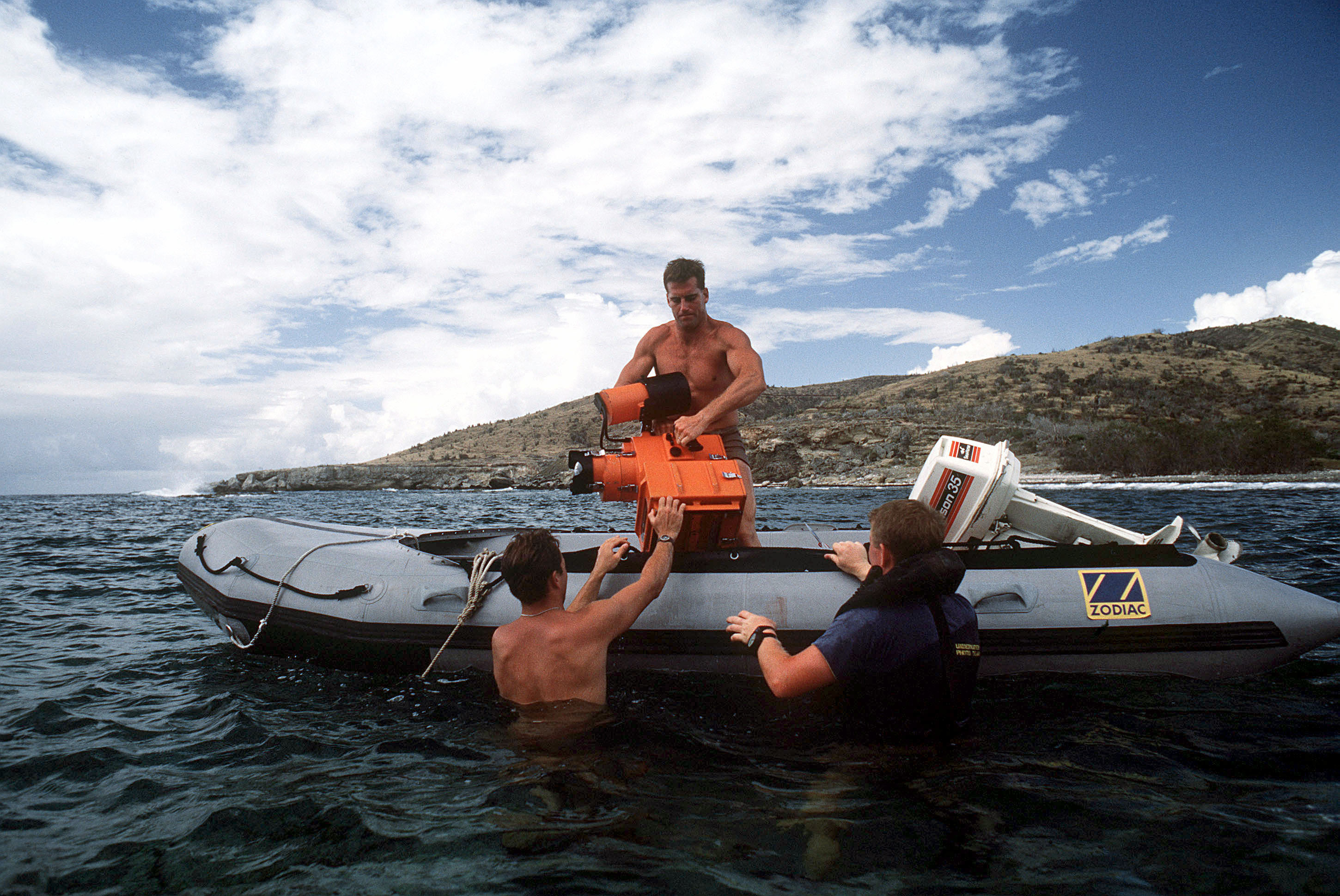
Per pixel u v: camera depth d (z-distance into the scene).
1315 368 139.75
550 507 29.14
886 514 2.60
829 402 124.31
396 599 3.76
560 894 1.71
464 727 2.87
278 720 3.00
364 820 2.10
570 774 2.40
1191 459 52.06
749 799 2.20
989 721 2.86
